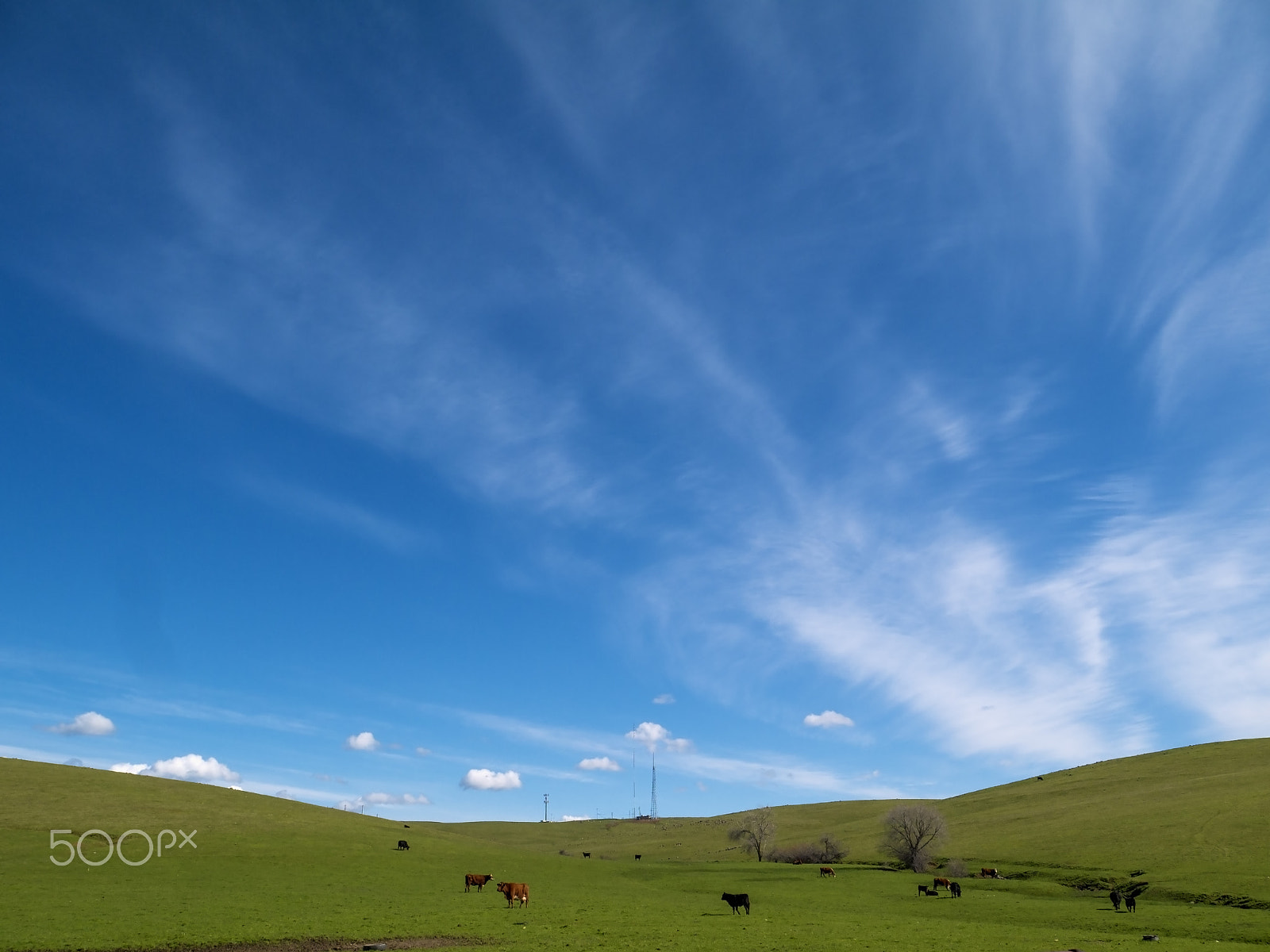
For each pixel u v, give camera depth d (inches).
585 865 4121.6
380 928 1867.6
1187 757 7091.5
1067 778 7209.6
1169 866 3287.4
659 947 1638.8
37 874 2581.2
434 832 4756.4
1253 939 1975.9
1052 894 3125.0
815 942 1740.9
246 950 1621.6
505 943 1690.5
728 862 4948.3
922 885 3228.3
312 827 4030.5
